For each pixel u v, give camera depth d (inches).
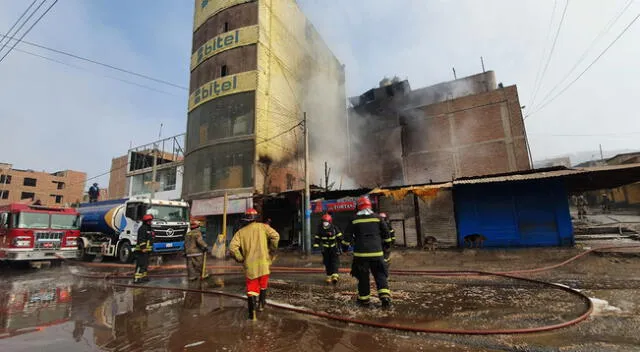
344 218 613.6
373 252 197.8
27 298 263.3
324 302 212.1
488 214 534.6
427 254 473.4
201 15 993.5
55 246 511.5
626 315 163.9
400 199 607.5
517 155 930.1
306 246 568.7
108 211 590.9
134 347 141.9
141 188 1203.9
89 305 231.8
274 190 849.5
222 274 365.1
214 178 833.5
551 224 494.6
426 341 137.6
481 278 287.6
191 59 1001.5
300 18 1117.7
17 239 473.4
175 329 165.5
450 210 566.9
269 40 923.4
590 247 445.4
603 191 1253.1
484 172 966.4
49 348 143.5
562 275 285.6
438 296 221.0
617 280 253.8
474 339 136.9
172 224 529.7
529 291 228.5
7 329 173.2
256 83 848.3
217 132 861.2
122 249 542.3
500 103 980.6
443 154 1038.4
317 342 139.9
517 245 507.8
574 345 127.5
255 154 804.6
